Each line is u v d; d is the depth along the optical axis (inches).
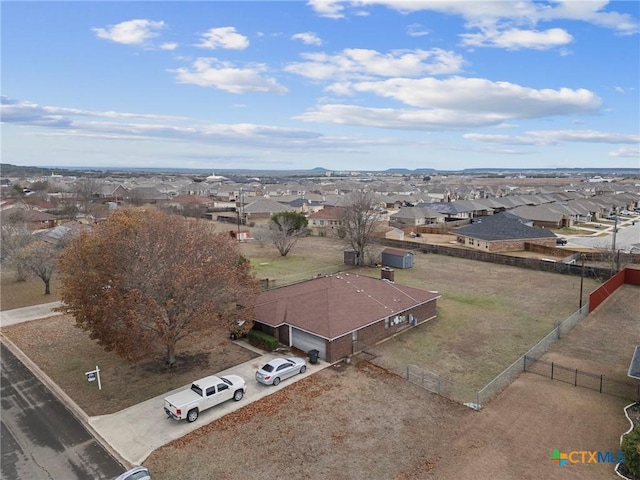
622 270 1812.3
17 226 2188.7
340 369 1048.2
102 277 949.8
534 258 2423.7
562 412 845.8
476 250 2657.5
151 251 989.8
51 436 792.9
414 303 1346.0
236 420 829.2
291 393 930.1
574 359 1103.6
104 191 5182.1
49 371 1047.6
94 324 938.7
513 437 766.5
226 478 672.4
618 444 741.9
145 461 716.0
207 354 1133.1
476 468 685.3
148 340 914.7
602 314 1453.0
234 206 4950.8
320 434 781.9
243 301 1096.8
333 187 7519.7
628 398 897.5
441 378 1002.7
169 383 980.6
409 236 3282.5
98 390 952.9
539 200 4953.3
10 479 679.7
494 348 1180.5
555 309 1524.4
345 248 2586.1
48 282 1691.7
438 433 782.5
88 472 696.4
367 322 1171.3
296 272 2082.9
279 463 705.6
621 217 4517.7
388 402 891.4
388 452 730.8
